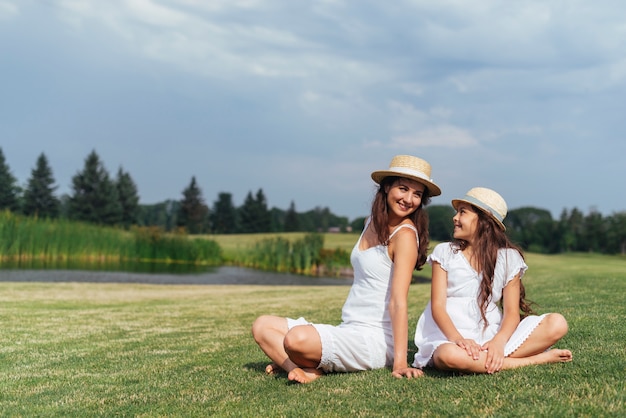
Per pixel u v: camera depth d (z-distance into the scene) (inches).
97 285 633.0
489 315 161.6
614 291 353.4
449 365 146.3
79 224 1212.5
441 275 160.6
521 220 2716.5
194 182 3198.8
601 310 263.0
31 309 394.6
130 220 2800.2
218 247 1307.8
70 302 454.6
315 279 987.3
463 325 158.7
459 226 162.6
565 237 2556.6
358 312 161.8
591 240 2568.9
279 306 419.5
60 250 1118.4
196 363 199.2
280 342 163.8
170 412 136.5
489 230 158.7
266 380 162.7
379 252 159.6
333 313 355.9
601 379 132.3
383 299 159.8
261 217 3253.0
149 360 210.1
